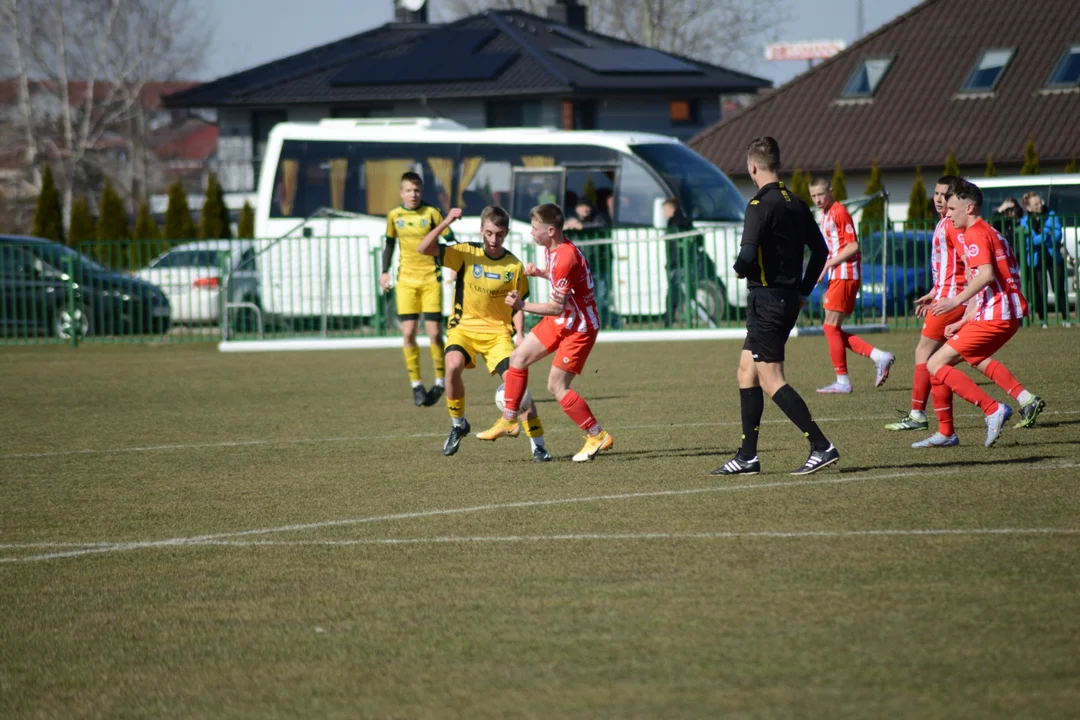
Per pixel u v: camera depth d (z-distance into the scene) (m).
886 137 137.25
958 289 34.00
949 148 125.44
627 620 18.45
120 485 30.98
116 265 96.94
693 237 76.44
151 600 20.50
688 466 30.98
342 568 22.09
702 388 48.56
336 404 47.47
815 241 28.17
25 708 15.98
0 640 18.70
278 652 17.70
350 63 157.62
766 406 41.88
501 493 28.28
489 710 15.27
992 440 31.22
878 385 43.91
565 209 85.62
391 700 15.73
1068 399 40.19
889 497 26.08
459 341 33.72
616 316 77.31
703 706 15.11
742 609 18.73
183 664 17.38
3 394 52.81
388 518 25.98
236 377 59.09
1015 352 56.03
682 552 22.22
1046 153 129.12
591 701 15.42
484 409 45.09
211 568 22.41
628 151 84.38
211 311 84.06
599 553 22.41
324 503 27.86
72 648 18.25
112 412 46.12
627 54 160.25
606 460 32.41
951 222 32.50
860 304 74.81
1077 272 71.44
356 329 81.75
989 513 24.25
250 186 160.62
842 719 14.57
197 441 38.34
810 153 138.75
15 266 82.31
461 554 22.73
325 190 89.75
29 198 198.75
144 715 15.59
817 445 28.64
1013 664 16.06
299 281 78.88
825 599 19.05
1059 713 14.51
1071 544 21.73
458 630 18.31
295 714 15.41
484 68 149.00
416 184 46.75
